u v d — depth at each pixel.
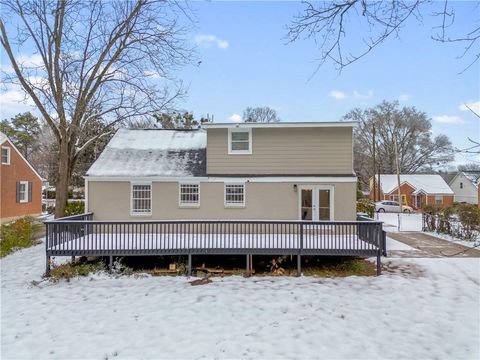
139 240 12.26
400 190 41.16
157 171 14.95
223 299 8.98
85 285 10.24
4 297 9.25
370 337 6.88
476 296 9.20
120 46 15.75
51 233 11.30
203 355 6.16
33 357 6.14
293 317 7.86
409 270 11.65
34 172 28.03
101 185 14.80
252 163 14.73
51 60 15.52
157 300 8.95
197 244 11.70
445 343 6.62
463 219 17.80
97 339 6.80
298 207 14.37
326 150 14.51
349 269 11.76
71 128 15.88
